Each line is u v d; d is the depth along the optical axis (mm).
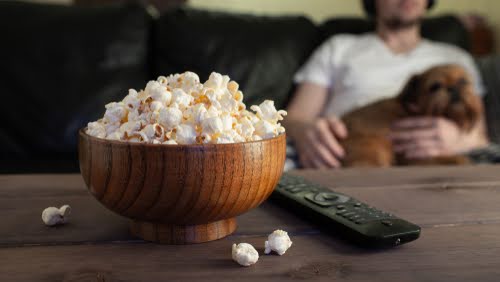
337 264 366
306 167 1302
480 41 2520
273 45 1553
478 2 2770
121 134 385
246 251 365
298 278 341
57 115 1325
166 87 411
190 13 1548
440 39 1695
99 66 1391
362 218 430
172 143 366
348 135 1232
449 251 396
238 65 1486
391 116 1245
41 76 1338
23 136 1319
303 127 1318
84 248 396
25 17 1381
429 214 504
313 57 1612
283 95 1560
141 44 1476
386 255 386
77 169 1214
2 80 1323
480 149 1386
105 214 492
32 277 338
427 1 1696
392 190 611
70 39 1387
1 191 582
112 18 1454
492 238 429
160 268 356
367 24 1727
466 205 540
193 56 1472
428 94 1246
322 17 3031
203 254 385
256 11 3031
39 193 575
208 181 361
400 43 1614
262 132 415
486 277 344
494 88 1664
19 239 416
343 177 689
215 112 389
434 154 1206
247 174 375
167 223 395
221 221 423
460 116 1256
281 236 388
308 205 475
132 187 363
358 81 1518
